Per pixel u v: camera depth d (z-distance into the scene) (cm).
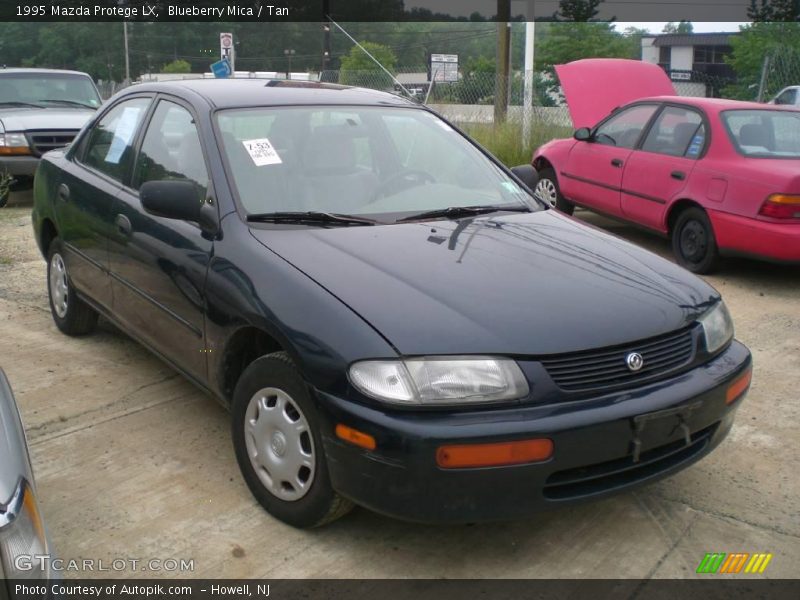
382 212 386
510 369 283
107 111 507
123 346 527
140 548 315
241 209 363
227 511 339
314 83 476
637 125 827
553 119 1281
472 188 430
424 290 310
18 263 738
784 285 714
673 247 773
